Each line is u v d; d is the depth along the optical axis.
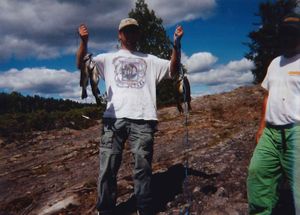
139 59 2.51
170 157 3.81
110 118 2.45
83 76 2.51
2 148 5.49
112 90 2.48
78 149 4.90
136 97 2.45
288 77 1.88
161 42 12.27
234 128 4.70
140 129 2.43
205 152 3.77
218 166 3.25
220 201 2.62
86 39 2.46
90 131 5.93
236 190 2.74
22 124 6.34
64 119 6.60
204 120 5.36
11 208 3.24
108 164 2.43
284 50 1.91
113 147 2.44
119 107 2.43
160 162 3.68
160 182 3.13
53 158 4.65
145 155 2.42
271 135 1.94
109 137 2.44
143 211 2.48
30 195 3.42
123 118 2.42
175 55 2.49
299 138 1.84
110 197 2.46
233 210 2.48
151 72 2.52
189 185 2.96
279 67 1.94
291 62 1.90
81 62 2.50
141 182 2.44
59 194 3.30
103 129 2.48
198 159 3.55
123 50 2.53
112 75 2.49
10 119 6.52
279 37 1.92
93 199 3.08
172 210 2.62
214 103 6.25
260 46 14.77
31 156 4.91
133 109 2.42
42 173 4.11
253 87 7.14
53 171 4.12
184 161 3.57
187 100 2.66
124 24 2.47
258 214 2.00
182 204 2.68
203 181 2.99
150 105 2.47
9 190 3.67
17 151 5.25
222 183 2.88
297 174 1.88
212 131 4.69
